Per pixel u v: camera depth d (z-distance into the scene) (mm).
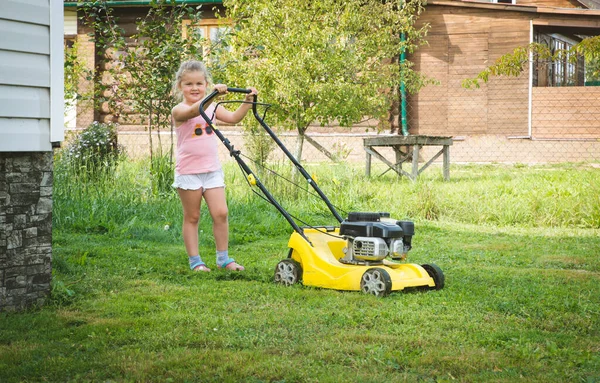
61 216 9180
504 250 7707
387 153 18938
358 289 5297
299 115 13398
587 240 8453
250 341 3992
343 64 13289
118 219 9523
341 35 13234
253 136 12625
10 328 4270
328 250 5703
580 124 18438
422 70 19188
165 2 11781
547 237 8719
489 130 18906
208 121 5902
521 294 5348
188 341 3975
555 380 3346
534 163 17641
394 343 3949
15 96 4543
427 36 19078
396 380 3350
